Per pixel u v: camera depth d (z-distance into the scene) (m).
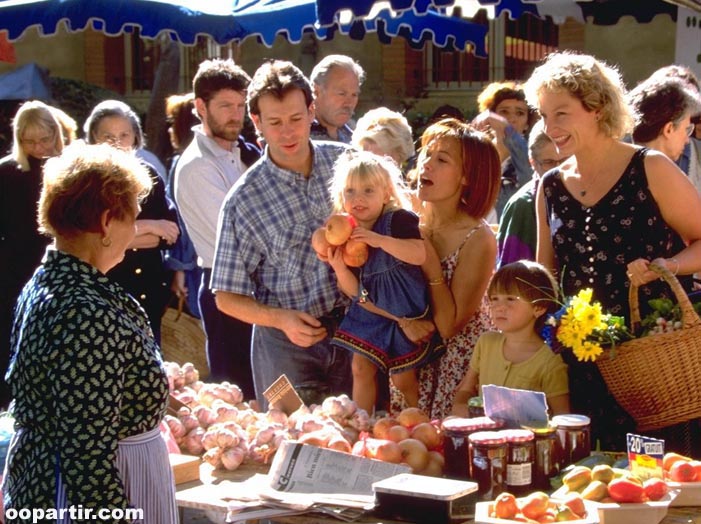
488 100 6.62
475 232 4.05
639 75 11.66
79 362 2.59
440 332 4.06
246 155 6.17
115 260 2.86
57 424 2.59
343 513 2.96
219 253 4.32
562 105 3.62
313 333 4.14
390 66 13.30
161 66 11.89
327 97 5.90
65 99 13.48
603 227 3.70
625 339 3.43
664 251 3.71
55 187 2.76
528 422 3.23
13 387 2.74
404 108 13.16
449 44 10.27
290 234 4.25
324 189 4.29
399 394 4.18
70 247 2.80
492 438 3.09
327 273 4.26
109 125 6.19
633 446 3.12
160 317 5.94
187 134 6.95
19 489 2.71
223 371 5.56
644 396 3.39
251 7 7.31
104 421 2.60
